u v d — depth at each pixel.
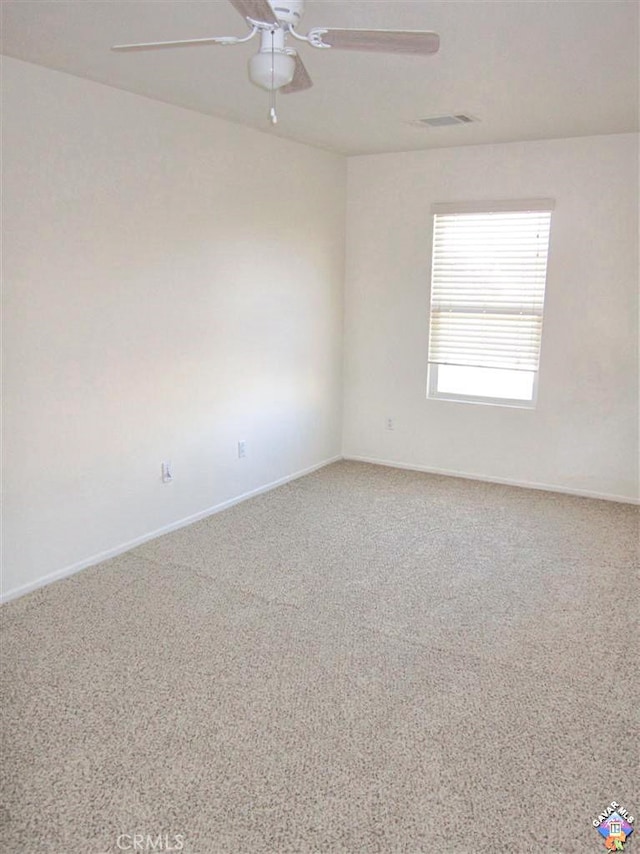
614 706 2.42
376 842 1.83
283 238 4.65
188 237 3.87
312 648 2.79
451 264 5.02
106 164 3.32
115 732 2.25
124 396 3.62
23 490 3.16
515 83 3.11
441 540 3.98
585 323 4.59
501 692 2.50
